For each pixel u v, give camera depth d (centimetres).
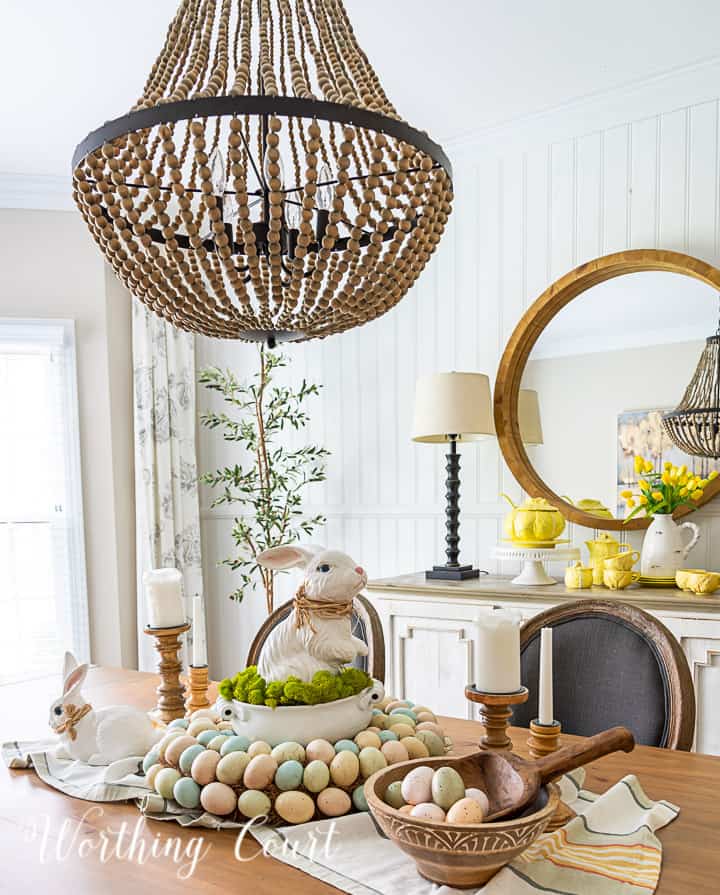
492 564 336
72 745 144
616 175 306
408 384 363
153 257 123
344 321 141
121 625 391
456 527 314
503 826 90
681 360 289
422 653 293
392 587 298
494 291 338
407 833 94
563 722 171
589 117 311
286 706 124
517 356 323
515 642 123
